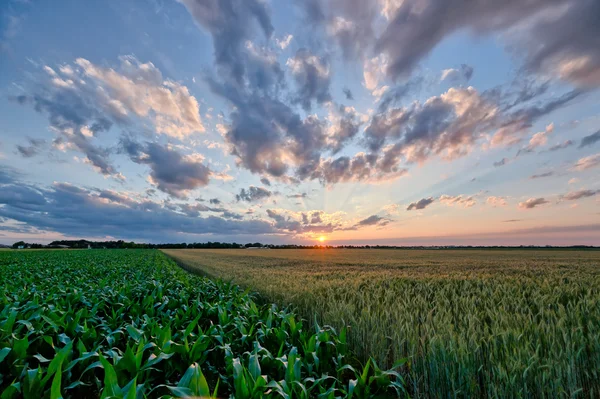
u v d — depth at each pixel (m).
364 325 5.74
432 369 4.17
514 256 44.97
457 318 6.48
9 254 42.75
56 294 8.27
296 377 3.49
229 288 10.00
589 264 25.72
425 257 44.06
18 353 3.93
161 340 4.22
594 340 4.25
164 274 15.27
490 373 4.18
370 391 3.93
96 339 4.76
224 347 4.28
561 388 3.44
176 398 2.84
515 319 5.49
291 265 27.84
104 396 2.73
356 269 22.42
